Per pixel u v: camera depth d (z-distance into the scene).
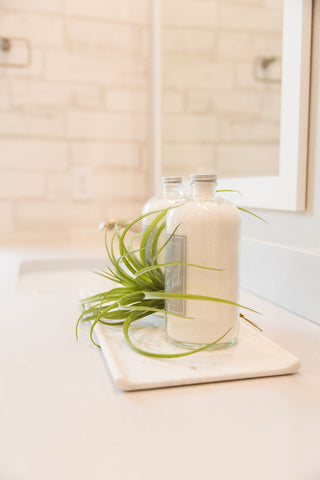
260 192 0.78
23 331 0.58
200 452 0.30
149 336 0.53
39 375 0.43
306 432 0.33
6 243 1.44
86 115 1.49
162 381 0.40
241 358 0.46
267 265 0.74
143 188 1.58
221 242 0.47
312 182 0.65
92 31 1.46
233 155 0.96
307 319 0.63
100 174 1.52
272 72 0.79
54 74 1.44
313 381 0.42
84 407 0.37
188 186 1.18
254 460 0.29
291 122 0.67
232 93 0.95
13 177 1.44
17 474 0.28
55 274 1.15
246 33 0.88
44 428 0.33
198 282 0.48
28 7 1.40
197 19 1.14
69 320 0.63
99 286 0.91
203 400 0.38
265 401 0.38
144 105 1.55
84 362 0.47
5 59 1.39
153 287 0.56
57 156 1.47
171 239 0.49
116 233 0.59
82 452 0.30
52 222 1.49
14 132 1.42
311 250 0.64
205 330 0.48
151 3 1.49
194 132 1.18
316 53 0.63
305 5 0.63
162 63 1.38
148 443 0.31
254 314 0.66
